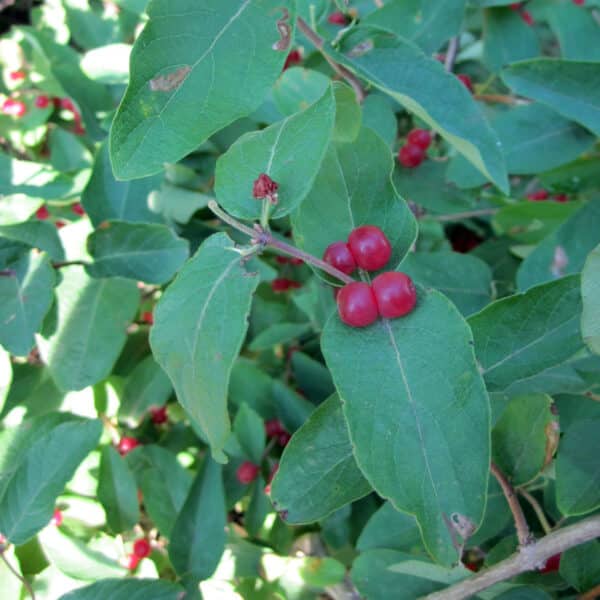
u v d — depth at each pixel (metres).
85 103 0.24
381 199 0.13
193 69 0.10
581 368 0.15
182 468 0.20
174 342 0.11
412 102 0.14
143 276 0.18
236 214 0.12
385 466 0.10
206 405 0.11
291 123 0.11
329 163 0.13
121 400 0.22
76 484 0.20
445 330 0.11
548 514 0.17
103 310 0.19
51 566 0.18
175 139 0.10
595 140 0.19
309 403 0.21
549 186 0.23
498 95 0.24
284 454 0.13
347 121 0.13
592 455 0.14
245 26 0.10
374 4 0.24
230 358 0.10
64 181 0.19
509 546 0.15
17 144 0.30
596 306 0.11
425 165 0.21
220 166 0.12
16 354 0.17
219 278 0.11
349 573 0.18
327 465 0.13
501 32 0.23
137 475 0.21
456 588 0.14
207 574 0.17
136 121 0.10
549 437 0.14
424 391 0.11
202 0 0.10
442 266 0.19
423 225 0.26
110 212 0.20
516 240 0.24
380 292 0.11
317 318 0.22
